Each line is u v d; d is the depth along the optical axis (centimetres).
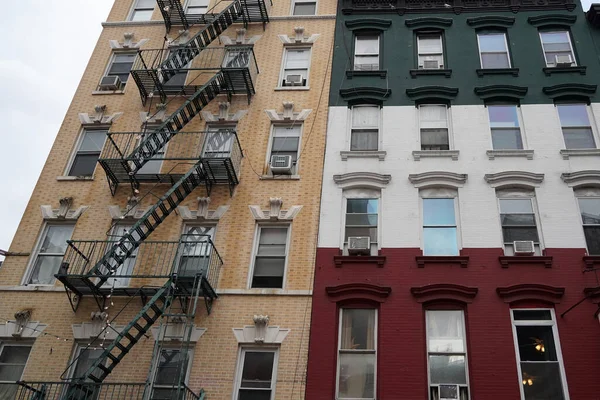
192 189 1784
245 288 1612
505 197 1720
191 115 1961
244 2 2198
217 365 1488
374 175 1773
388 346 1477
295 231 1703
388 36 2172
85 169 1942
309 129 1927
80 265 1692
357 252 1653
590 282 1537
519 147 1841
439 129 1906
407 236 1659
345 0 2295
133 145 1948
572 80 1966
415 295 1552
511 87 1938
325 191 1773
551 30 2131
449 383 1432
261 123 1962
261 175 1834
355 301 1564
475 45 2108
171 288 1491
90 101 2095
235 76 1977
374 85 2023
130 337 1463
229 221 1744
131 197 1816
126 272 1675
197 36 2100
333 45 2161
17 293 1662
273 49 2181
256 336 1520
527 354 1453
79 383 1316
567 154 1772
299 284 1603
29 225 1800
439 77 2023
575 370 1407
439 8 2239
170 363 1507
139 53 2073
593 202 1694
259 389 1461
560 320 1480
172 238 1731
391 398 1402
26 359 1571
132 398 1451
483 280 1564
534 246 1630
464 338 1495
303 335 1513
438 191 1750
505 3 2217
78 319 1603
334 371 1461
